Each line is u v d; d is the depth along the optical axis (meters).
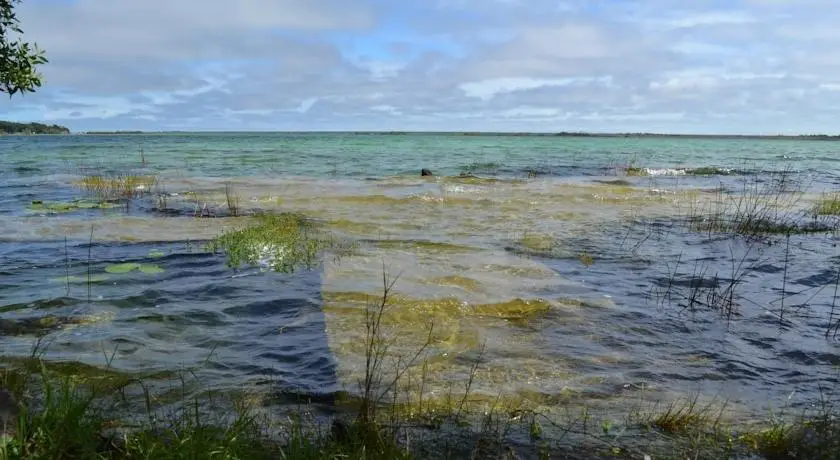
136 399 3.58
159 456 2.70
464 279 6.52
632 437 3.28
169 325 5.02
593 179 20.41
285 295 5.87
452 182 18.16
